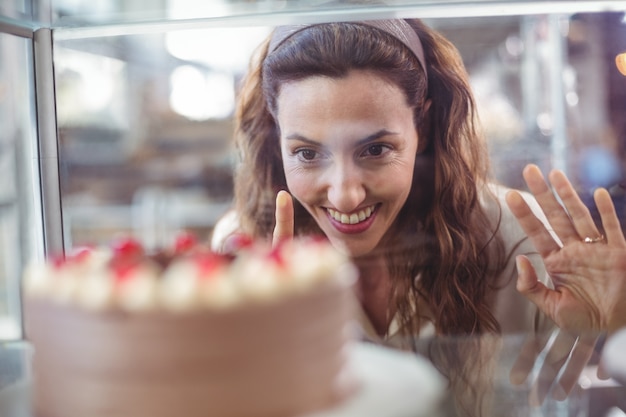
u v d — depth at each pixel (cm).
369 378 78
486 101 127
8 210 120
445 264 126
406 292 126
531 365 92
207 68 140
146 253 87
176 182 162
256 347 68
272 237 137
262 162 135
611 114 124
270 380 69
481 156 127
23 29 109
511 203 126
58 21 112
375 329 125
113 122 151
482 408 78
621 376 83
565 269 124
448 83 125
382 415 68
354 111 125
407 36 123
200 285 69
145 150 162
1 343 103
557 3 116
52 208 116
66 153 120
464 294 125
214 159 156
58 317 71
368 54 122
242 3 113
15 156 118
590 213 124
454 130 126
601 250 122
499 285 125
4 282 123
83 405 70
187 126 155
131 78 146
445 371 90
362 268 128
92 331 69
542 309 123
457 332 120
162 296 68
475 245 126
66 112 121
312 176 130
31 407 74
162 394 68
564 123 126
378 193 127
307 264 75
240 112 135
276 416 70
